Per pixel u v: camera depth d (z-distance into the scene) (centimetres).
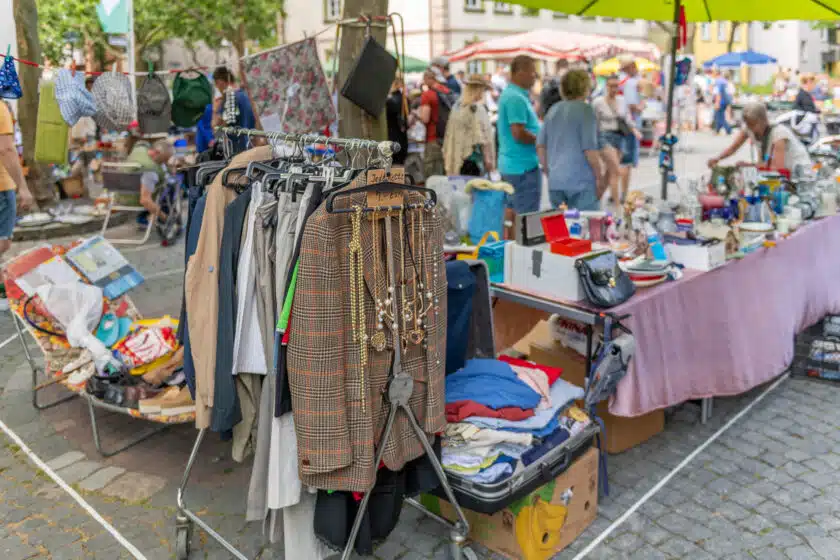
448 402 292
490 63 2919
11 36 846
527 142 634
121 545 314
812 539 314
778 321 434
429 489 275
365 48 431
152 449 394
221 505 341
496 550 304
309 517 269
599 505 340
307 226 233
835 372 469
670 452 388
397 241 248
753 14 562
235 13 2283
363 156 334
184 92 440
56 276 417
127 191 822
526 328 407
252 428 270
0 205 542
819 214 504
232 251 258
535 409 301
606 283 336
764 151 565
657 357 357
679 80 547
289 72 454
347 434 242
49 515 335
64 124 406
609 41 1591
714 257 388
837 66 4325
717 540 315
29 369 496
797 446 393
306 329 234
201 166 299
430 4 2780
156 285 686
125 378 381
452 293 309
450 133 775
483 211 497
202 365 267
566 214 412
